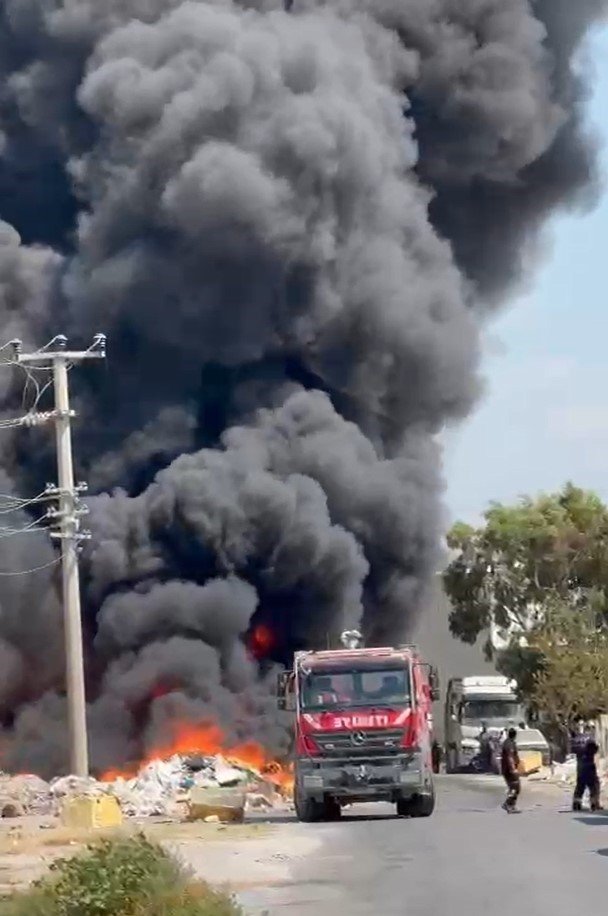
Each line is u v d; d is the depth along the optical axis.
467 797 50.19
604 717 68.81
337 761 38.72
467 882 22.62
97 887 18.58
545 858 25.94
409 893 21.58
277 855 28.66
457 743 77.69
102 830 34.81
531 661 88.25
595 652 78.38
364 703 38.97
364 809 46.25
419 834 32.72
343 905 20.48
